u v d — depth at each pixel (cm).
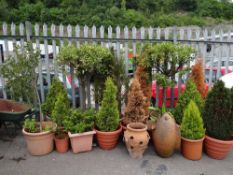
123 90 413
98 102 428
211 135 341
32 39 455
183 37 480
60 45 458
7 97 475
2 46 474
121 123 383
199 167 324
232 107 323
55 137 353
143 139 330
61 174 309
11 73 380
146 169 319
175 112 385
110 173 311
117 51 460
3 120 387
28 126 348
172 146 331
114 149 367
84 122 352
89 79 441
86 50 396
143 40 460
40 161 335
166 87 430
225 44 470
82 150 355
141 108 365
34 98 441
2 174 307
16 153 355
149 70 425
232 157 350
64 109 356
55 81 408
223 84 328
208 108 339
